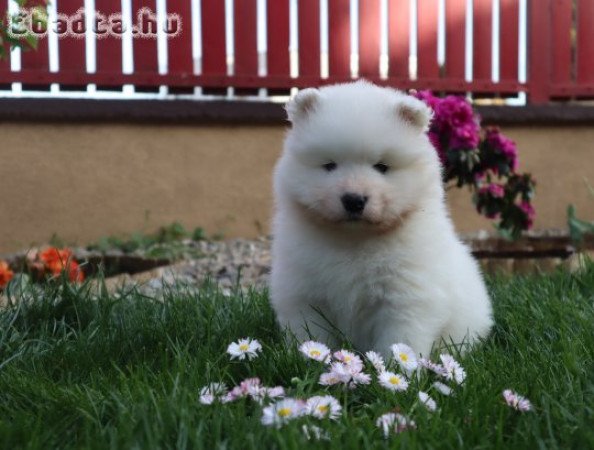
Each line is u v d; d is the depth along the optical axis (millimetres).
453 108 1370
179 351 744
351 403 663
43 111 1826
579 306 981
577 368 714
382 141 765
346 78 1956
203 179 1916
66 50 1854
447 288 802
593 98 2088
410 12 1970
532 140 1997
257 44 1928
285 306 832
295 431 548
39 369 753
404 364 699
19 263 1624
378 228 771
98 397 650
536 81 2035
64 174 1862
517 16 2020
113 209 1889
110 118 1861
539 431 579
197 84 1901
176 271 1549
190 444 557
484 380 680
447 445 549
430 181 803
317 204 770
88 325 896
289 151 817
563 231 1943
